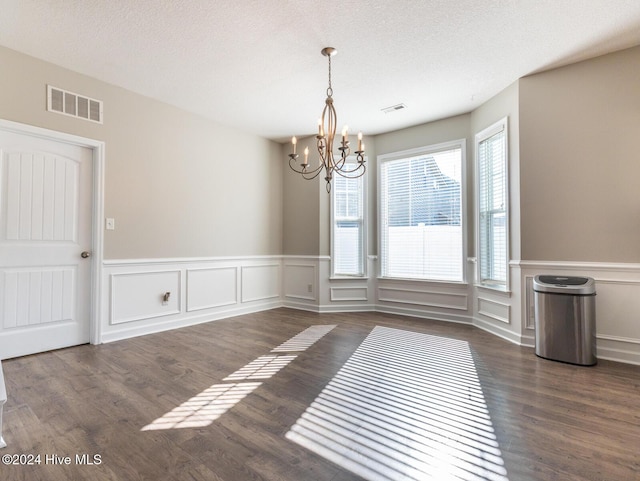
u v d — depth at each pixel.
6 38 2.49
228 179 4.29
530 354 2.82
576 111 2.84
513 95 3.17
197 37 2.49
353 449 1.50
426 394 2.06
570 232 2.85
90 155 3.11
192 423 1.71
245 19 2.29
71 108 2.94
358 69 2.94
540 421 1.74
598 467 1.38
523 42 2.55
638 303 2.60
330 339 3.25
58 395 2.01
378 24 2.34
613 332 2.68
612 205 2.70
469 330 3.61
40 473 1.33
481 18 2.28
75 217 3.01
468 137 3.92
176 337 3.32
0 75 2.57
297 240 4.86
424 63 2.85
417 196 4.32
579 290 2.57
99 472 1.34
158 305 3.55
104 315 3.13
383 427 1.68
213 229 4.11
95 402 1.92
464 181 3.94
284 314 4.43
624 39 2.52
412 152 4.32
